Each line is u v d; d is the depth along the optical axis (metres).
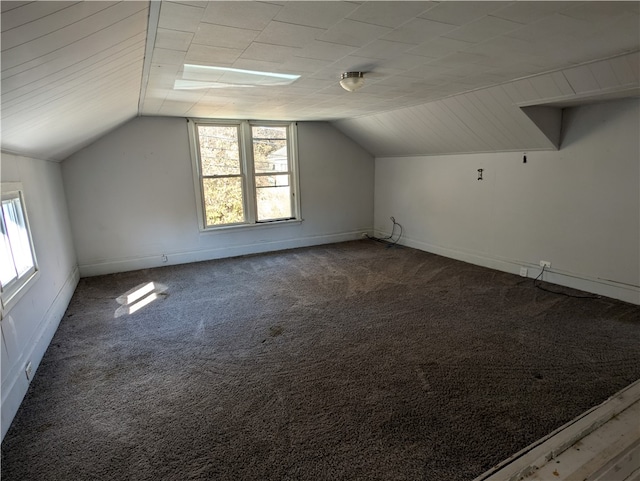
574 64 2.66
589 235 3.66
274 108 4.44
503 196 4.48
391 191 6.37
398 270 4.79
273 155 5.83
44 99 1.90
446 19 1.81
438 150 5.16
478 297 3.72
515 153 4.25
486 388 2.21
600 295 3.63
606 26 1.93
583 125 3.55
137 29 1.71
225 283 4.40
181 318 3.39
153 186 5.00
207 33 1.90
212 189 5.45
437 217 5.52
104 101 2.79
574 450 1.69
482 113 3.82
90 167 4.59
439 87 3.36
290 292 4.04
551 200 3.96
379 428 1.90
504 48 2.28
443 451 1.73
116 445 1.83
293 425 1.94
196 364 2.59
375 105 4.28
